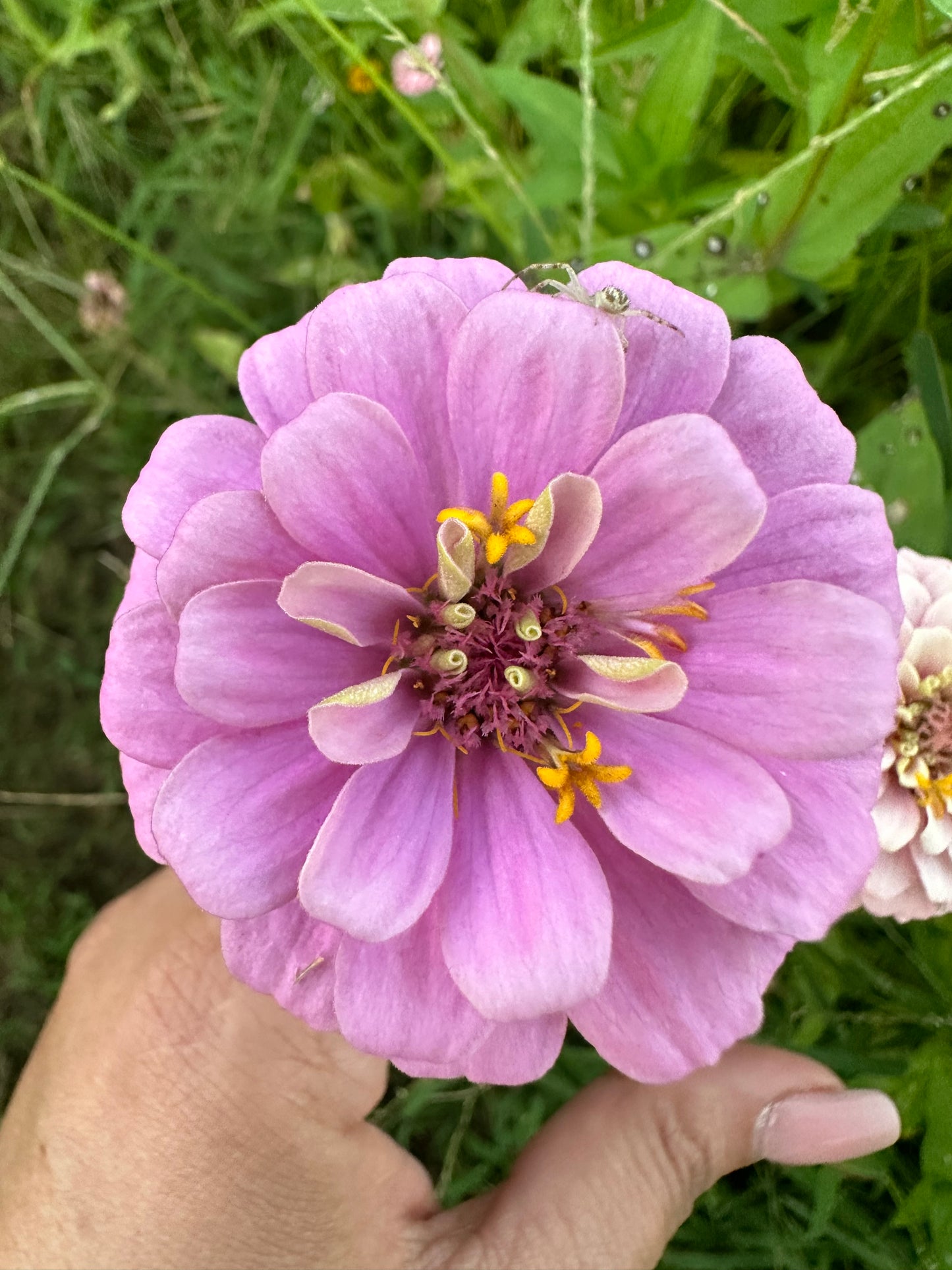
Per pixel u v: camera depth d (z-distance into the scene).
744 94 0.16
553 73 0.17
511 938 0.09
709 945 0.09
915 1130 0.16
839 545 0.09
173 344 0.21
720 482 0.08
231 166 0.20
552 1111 0.18
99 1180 0.13
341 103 0.18
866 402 0.18
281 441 0.08
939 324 0.16
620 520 0.09
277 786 0.09
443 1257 0.13
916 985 0.16
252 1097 0.13
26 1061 0.22
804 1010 0.17
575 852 0.09
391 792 0.09
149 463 0.10
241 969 0.10
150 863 0.23
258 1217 0.13
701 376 0.09
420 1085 0.18
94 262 0.21
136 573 0.11
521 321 0.08
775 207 0.14
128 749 0.09
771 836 0.08
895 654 0.08
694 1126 0.14
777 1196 0.17
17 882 0.23
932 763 0.13
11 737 0.23
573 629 0.10
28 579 0.23
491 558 0.09
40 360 0.21
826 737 0.08
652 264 0.15
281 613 0.09
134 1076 0.14
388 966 0.09
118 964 0.15
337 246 0.19
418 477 0.09
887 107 0.13
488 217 0.17
